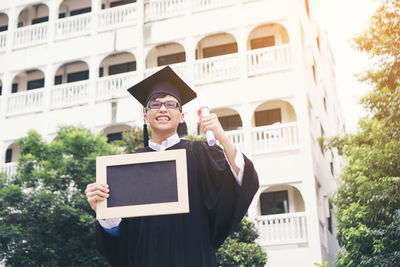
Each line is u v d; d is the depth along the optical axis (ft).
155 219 12.58
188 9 79.82
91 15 85.61
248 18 76.48
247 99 72.69
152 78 14.26
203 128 12.45
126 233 13.24
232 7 77.77
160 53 83.61
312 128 74.64
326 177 82.53
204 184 13.08
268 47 73.72
